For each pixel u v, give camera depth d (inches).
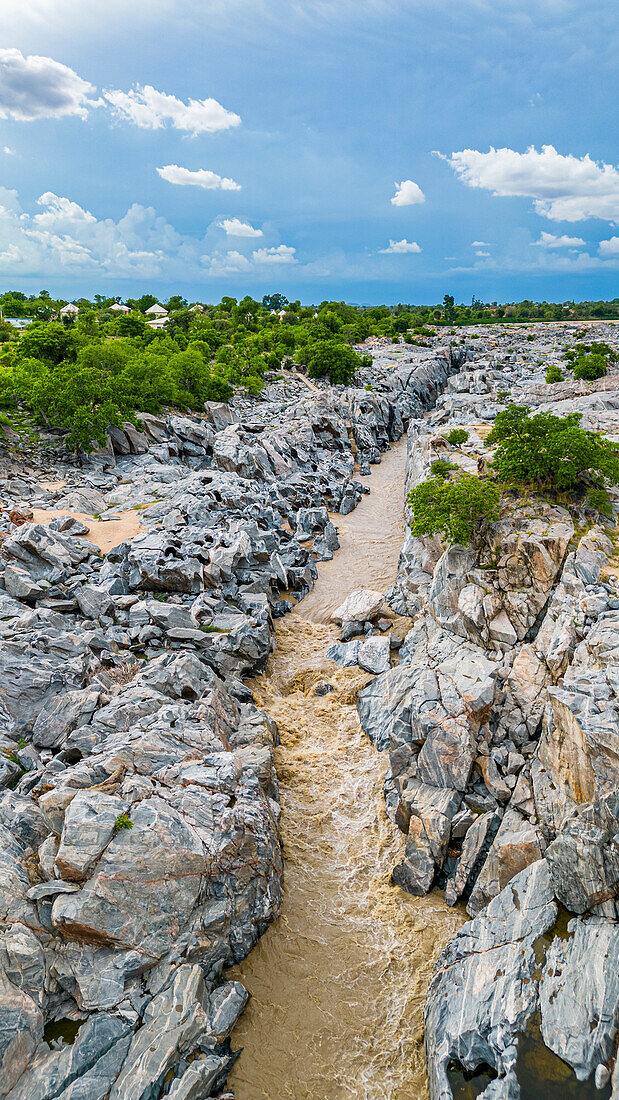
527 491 1601.9
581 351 5334.6
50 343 3774.6
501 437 1763.0
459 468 1893.5
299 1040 866.1
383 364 5693.9
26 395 2972.4
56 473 2608.3
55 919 810.8
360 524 2719.0
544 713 1116.5
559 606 1289.4
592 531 1467.8
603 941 770.8
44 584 1558.8
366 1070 837.8
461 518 1502.2
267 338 5777.6
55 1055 734.5
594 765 912.3
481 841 1072.2
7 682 1156.5
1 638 1296.8
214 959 908.6
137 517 2165.4
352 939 1010.1
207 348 5251.0
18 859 870.4
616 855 789.2
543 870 888.9
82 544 1840.6
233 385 4323.3
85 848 849.5
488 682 1214.3
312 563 2249.0
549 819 1016.2
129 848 865.5
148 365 3513.8
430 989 895.7
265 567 1911.9
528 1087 692.1
